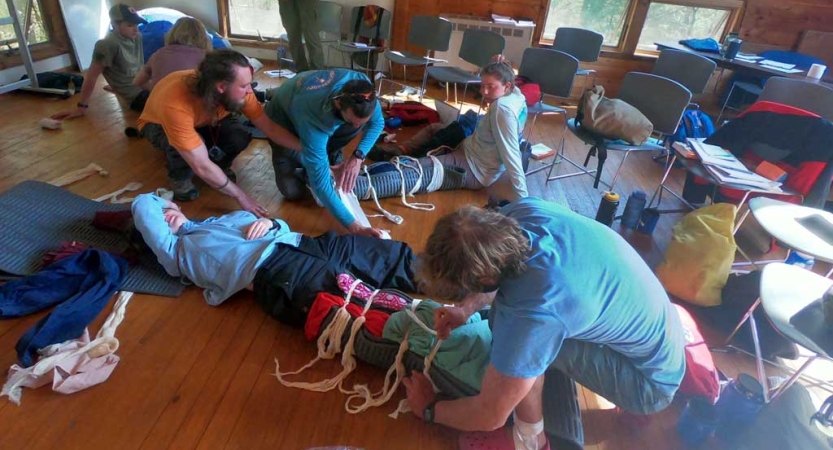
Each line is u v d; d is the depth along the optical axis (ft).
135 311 5.74
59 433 4.34
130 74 11.32
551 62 11.05
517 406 4.11
